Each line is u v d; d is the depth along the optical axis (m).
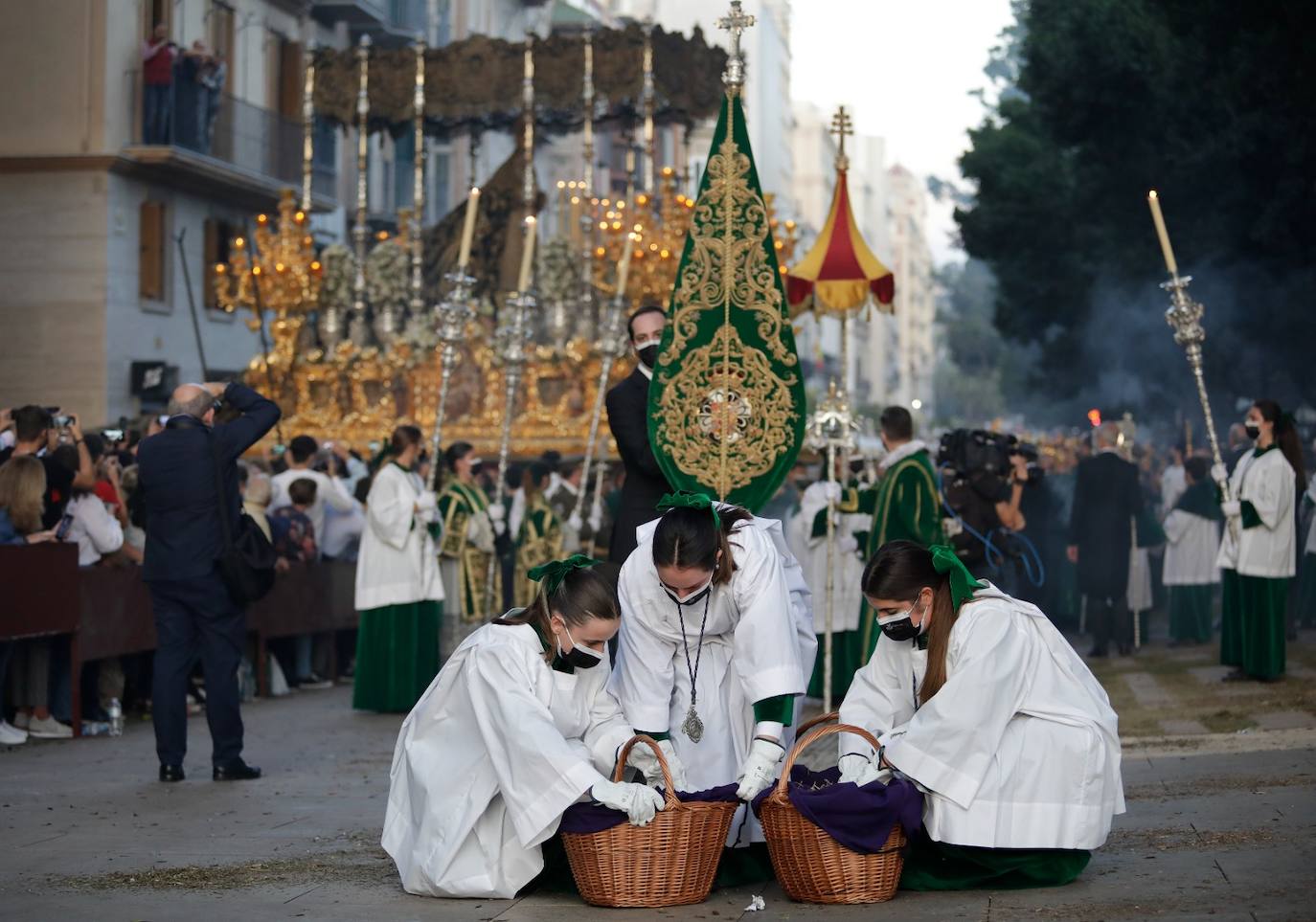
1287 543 11.82
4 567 10.12
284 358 22.14
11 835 7.12
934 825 5.55
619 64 23.42
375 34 34.88
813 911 5.32
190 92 27.25
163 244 27.73
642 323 8.62
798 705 6.43
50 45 26.14
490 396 21.64
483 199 24.47
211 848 6.77
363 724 12.00
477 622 13.92
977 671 5.58
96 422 26.16
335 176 33.28
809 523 12.51
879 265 12.81
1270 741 9.10
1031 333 32.44
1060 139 25.33
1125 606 15.89
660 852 5.38
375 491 12.64
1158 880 5.57
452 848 5.64
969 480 11.08
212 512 8.81
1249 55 21.95
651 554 6.13
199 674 12.87
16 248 26.42
